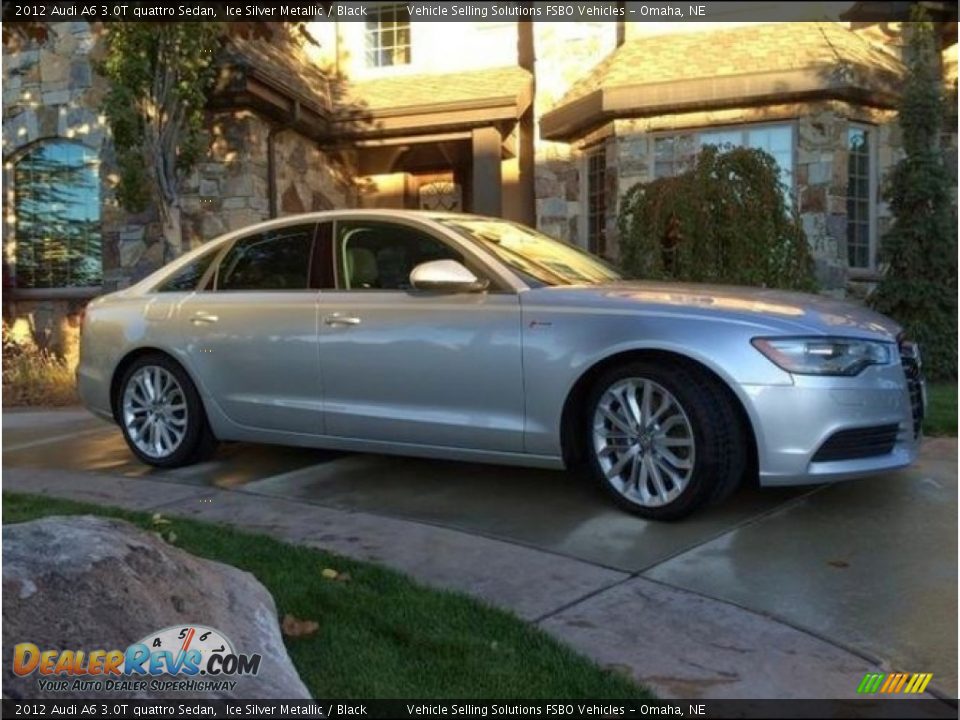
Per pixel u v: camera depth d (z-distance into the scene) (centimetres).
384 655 292
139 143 908
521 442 452
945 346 966
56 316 1152
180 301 571
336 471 556
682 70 1067
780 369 398
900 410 421
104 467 597
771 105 1049
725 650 301
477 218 546
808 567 373
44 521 293
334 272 523
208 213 1058
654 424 426
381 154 1341
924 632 313
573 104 1124
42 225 1162
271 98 1049
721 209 817
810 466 398
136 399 588
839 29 1132
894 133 1105
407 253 505
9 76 1146
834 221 1042
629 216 884
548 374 441
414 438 485
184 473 567
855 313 442
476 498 486
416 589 347
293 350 520
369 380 495
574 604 339
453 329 468
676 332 414
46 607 240
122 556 269
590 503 466
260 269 554
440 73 1274
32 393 964
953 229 991
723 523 429
